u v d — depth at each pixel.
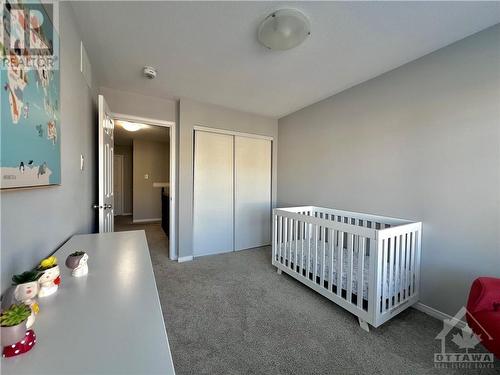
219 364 1.38
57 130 1.15
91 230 2.17
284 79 2.45
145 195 6.09
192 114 3.16
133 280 0.90
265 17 1.55
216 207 3.46
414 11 1.46
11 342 0.50
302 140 3.39
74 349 0.54
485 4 1.39
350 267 1.81
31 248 0.93
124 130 4.68
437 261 1.88
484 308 1.21
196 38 1.78
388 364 1.38
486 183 1.62
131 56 2.04
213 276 2.65
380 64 2.12
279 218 2.71
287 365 1.37
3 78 0.68
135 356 0.52
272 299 2.13
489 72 1.60
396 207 2.17
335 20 1.55
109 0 1.39
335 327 1.73
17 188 0.76
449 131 1.81
